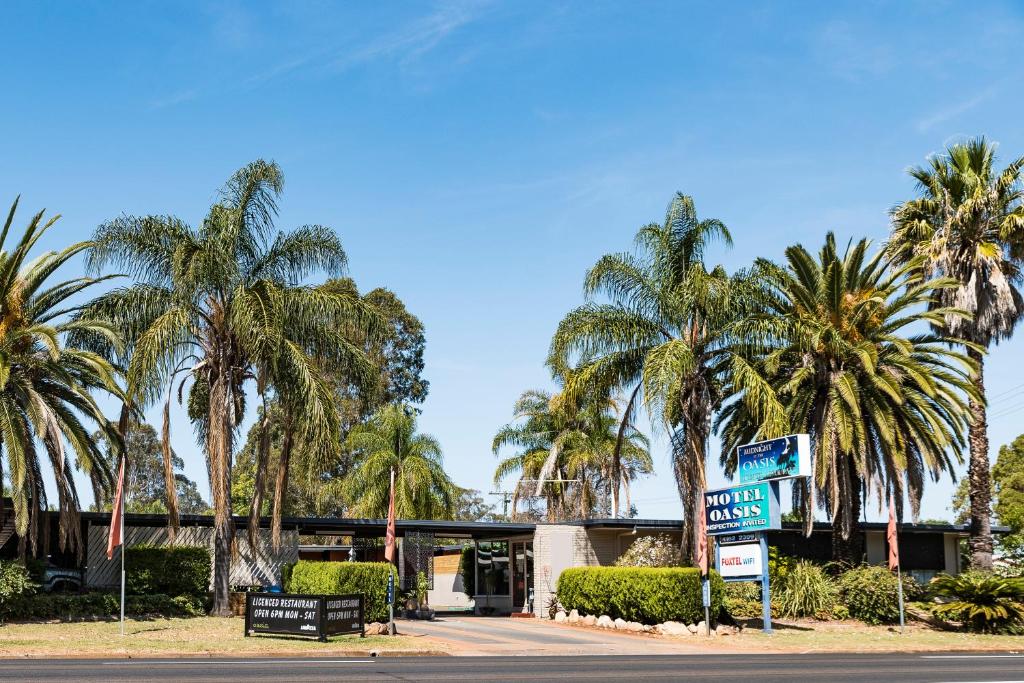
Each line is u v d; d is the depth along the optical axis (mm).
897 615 31078
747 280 32031
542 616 34406
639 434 46812
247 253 30781
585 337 32406
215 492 29609
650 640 26188
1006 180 35000
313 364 30141
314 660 18828
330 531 35719
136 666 16625
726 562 29500
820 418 33312
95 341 30000
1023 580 28922
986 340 35781
